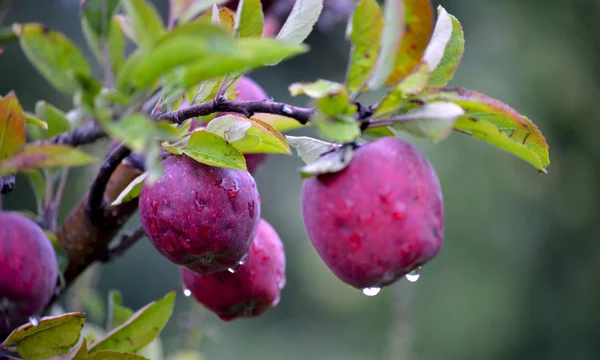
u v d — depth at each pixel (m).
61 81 0.85
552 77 3.03
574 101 3.08
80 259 0.92
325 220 0.81
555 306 3.14
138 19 0.69
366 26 0.76
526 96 3.02
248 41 0.69
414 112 0.77
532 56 3.03
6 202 2.16
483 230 2.99
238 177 0.84
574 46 3.11
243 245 0.84
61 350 0.83
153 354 1.04
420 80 0.77
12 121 0.77
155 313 0.86
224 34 0.67
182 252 0.83
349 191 0.81
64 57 0.82
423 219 0.81
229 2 1.08
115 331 0.86
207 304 0.92
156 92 0.84
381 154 0.81
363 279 0.81
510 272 3.05
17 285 0.85
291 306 3.12
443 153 2.90
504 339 3.10
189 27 0.68
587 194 3.18
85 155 0.73
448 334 3.05
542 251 3.13
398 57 0.78
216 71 0.70
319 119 0.76
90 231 0.91
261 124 0.81
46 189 0.96
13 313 0.86
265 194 2.77
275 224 2.82
